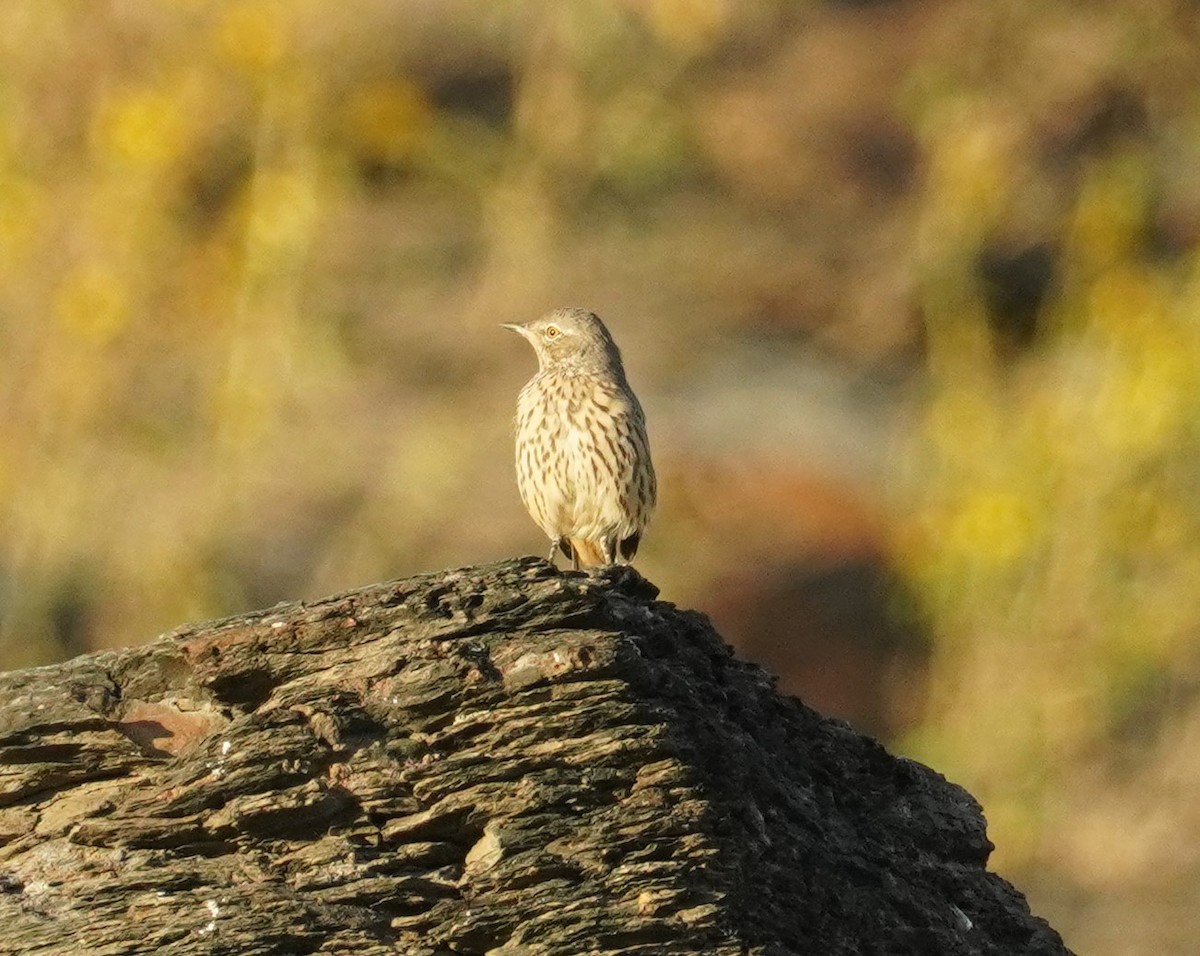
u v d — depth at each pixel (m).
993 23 22.47
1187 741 18.41
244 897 6.04
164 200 18.81
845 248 23.25
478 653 6.42
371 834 6.20
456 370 20.89
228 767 6.26
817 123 24.39
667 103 22.09
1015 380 20.95
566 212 21.80
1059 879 17.44
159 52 18.92
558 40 21.25
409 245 21.69
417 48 21.86
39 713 6.53
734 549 20.11
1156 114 22.59
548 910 5.99
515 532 19.27
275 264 19.30
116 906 6.04
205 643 6.56
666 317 22.45
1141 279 20.14
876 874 6.68
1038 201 22.11
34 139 18.67
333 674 6.46
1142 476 19.17
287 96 19.41
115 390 18.77
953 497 19.41
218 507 18.69
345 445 19.84
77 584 18.52
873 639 19.55
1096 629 18.80
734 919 6.05
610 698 6.33
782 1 25.09
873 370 22.59
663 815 6.16
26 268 18.58
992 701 18.67
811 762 7.13
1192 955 15.98
